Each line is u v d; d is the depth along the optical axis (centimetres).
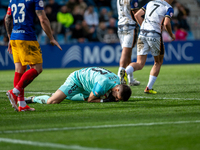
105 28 5597
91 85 1744
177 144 961
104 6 6038
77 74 1777
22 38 1550
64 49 5075
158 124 1224
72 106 1672
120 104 1719
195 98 1925
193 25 6288
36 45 1578
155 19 2119
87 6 5897
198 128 1153
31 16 1563
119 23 2495
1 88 2634
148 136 1053
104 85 1684
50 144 964
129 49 2469
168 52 5519
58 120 1324
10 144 968
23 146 946
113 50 5266
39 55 1584
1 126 1217
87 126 1202
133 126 1195
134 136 1054
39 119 1349
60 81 3158
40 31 5259
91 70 1750
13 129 1164
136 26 2478
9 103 1828
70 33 5438
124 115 1416
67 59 5097
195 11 6612
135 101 1822
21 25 1553
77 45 5134
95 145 952
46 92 2353
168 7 2125
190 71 4084
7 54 4806
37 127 1195
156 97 1992
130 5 2411
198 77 3312
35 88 2606
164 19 2153
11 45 1619
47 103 1770
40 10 1538
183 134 1073
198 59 5700
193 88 2423
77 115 1430
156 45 2119
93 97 1745
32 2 1541
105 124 1234
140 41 2164
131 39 2448
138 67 2125
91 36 5519
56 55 5041
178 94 2117
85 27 5481
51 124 1245
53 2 5309
